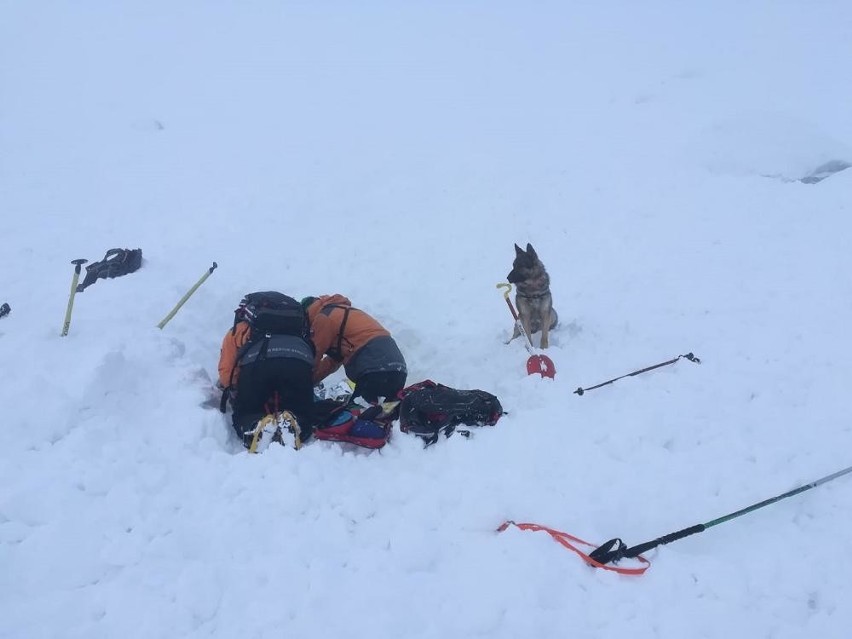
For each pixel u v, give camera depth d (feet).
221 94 65.62
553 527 12.60
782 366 18.22
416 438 15.46
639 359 19.34
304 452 14.53
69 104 61.98
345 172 38.93
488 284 26.25
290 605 10.93
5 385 15.38
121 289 21.89
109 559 11.70
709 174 34.88
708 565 11.52
